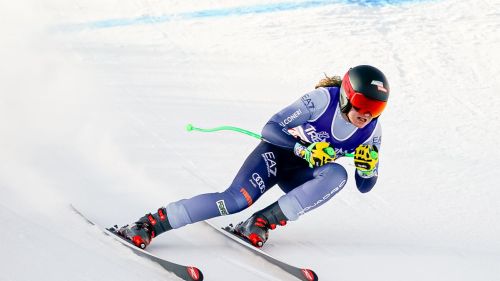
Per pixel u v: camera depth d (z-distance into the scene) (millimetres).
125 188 10852
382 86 7930
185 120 14820
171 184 11266
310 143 8758
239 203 8602
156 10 24766
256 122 15070
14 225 8016
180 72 18656
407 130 15156
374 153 8484
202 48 20922
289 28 22406
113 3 25375
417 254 9305
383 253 9266
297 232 9812
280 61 19672
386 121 15656
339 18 23125
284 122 8695
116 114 14875
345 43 20922
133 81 17594
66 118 14273
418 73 18703
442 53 20031
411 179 12492
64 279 6785
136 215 9773
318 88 8766
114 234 8469
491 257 9305
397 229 10266
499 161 13602
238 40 21547
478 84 18047
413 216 10852
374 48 20469
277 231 9773
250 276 8094
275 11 24172
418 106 16625
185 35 22172
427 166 13172
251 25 22875
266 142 9039
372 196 11594
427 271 8758
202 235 9188
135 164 12023
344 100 8195
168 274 7754
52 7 24625
